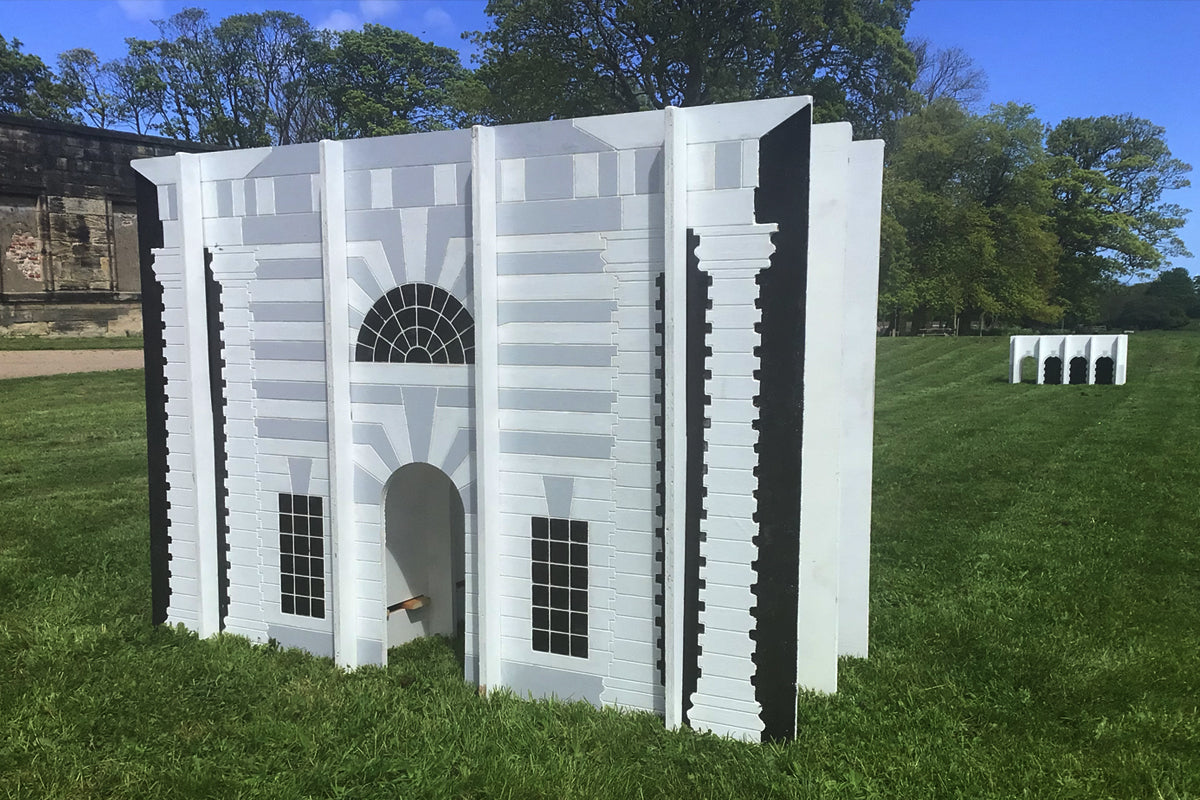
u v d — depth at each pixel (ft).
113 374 73.36
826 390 17.83
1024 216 133.90
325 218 19.24
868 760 15.53
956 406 66.69
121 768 15.35
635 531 17.28
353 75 160.25
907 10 101.35
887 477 42.16
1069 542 29.66
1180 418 57.36
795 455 15.84
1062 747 15.94
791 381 15.79
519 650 18.69
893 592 25.07
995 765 15.29
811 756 15.66
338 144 19.42
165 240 21.45
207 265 21.38
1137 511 33.83
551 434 17.85
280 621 21.47
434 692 18.49
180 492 22.07
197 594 22.08
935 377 85.15
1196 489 37.37
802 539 18.42
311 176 19.84
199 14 165.99
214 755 15.92
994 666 19.43
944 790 14.48
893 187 116.57
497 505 18.47
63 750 15.94
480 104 104.12
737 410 16.20
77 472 42.24
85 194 96.02
